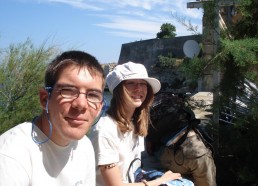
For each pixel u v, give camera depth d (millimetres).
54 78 619
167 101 1517
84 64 622
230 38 1836
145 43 20016
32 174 586
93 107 632
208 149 1418
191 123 1423
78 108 615
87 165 724
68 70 615
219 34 1818
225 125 1914
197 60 1779
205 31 1834
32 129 616
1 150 566
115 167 995
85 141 732
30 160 589
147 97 1097
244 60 1566
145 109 1102
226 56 1643
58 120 620
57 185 644
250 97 1744
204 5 1805
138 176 1094
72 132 622
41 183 601
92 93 627
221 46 1683
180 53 17594
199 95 1932
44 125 630
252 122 1709
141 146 1130
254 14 1787
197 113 1952
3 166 549
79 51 648
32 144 601
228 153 1845
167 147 1408
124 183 1003
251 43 1582
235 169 1796
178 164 1399
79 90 616
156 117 1481
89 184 743
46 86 630
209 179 1391
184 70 1817
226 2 1791
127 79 1024
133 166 1084
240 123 1649
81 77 614
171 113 1461
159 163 1551
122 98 1021
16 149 574
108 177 988
